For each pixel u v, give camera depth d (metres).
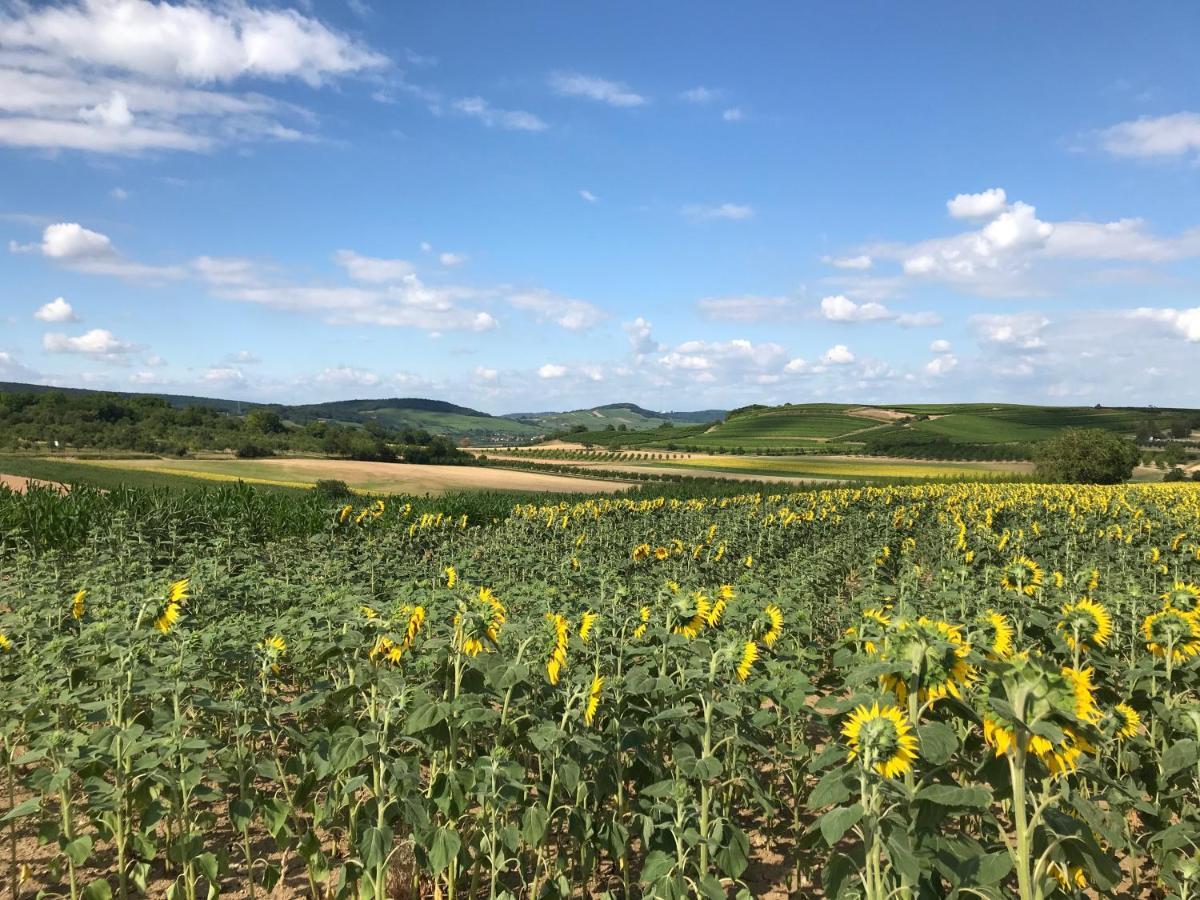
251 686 6.50
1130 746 5.53
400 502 26.59
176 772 5.13
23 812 4.66
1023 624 6.68
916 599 9.59
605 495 47.72
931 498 36.91
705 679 5.23
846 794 3.62
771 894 5.56
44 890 5.38
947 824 5.53
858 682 3.75
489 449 123.62
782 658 6.87
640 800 5.11
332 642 6.42
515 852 5.50
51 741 5.13
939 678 3.71
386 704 5.12
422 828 4.50
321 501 22.81
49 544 18.05
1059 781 3.87
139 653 6.33
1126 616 7.96
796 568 13.60
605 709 5.41
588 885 5.38
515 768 4.73
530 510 24.11
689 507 28.75
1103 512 27.72
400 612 6.18
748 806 6.21
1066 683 3.29
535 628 6.69
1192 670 5.48
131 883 5.49
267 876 5.18
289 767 5.68
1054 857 3.48
